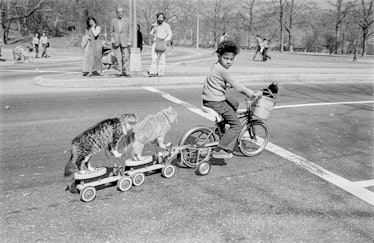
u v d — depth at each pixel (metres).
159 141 5.00
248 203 4.28
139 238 3.49
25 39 47.91
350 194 4.62
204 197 4.41
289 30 59.44
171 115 5.00
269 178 5.07
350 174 5.31
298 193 4.61
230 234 3.60
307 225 3.82
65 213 3.92
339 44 61.62
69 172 4.44
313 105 10.46
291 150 6.33
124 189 4.49
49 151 5.81
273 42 75.25
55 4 51.47
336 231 3.73
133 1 13.55
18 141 6.26
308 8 59.06
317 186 4.84
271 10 60.56
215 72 5.01
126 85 12.49
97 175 4.27
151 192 4.51
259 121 5.90
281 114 9.12
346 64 25.19
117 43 13.27
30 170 5.05
